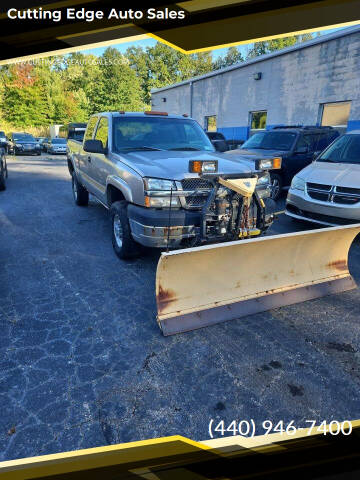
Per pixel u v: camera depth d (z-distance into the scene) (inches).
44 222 260.8
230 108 774.5
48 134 1674.5
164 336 119.8
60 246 207.8
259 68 676.7
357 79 503.8
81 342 116.2
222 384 98.7
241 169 154.5
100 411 88.8
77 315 132.6
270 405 91.9
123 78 2036.2
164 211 145.6
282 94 634.8
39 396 93.0
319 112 572.7
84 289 153.2
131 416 87.6
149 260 186.7
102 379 99.7
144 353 111.4
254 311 135.9
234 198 147.9
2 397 92.4
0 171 375.6
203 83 850.8
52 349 112.5
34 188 416.2
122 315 133.0
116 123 193.5
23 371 102.2
